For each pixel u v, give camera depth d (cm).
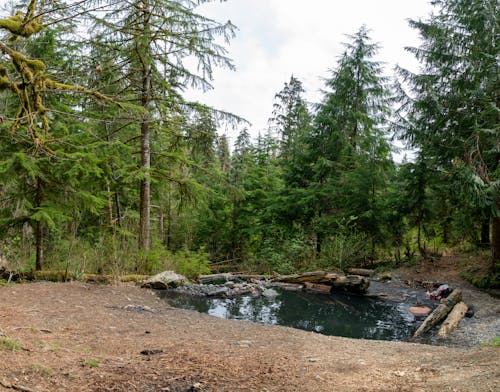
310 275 1360
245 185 2323
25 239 1300
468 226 1443
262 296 1187
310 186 1823
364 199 1689
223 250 2367
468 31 1344
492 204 1155
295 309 1034
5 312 608
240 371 412
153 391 336
